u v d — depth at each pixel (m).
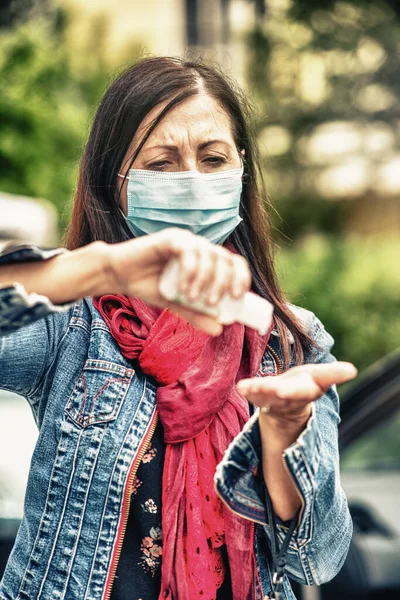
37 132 9.84
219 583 1.96
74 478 1.93
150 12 13.60
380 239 12.66
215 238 2.18
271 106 12.50
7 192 9.62
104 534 1.91
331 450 1.96
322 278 9.22
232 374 2.00
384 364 4.20
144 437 1.95
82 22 12.95
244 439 1.76
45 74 10.34
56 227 9.08
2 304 1.45
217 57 12.36
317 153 12.92
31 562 1.94
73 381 2.00
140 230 2.16
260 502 1.82
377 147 12.73
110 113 2.17
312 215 13.17
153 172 2.11
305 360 2.20
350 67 12.30
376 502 3.92
